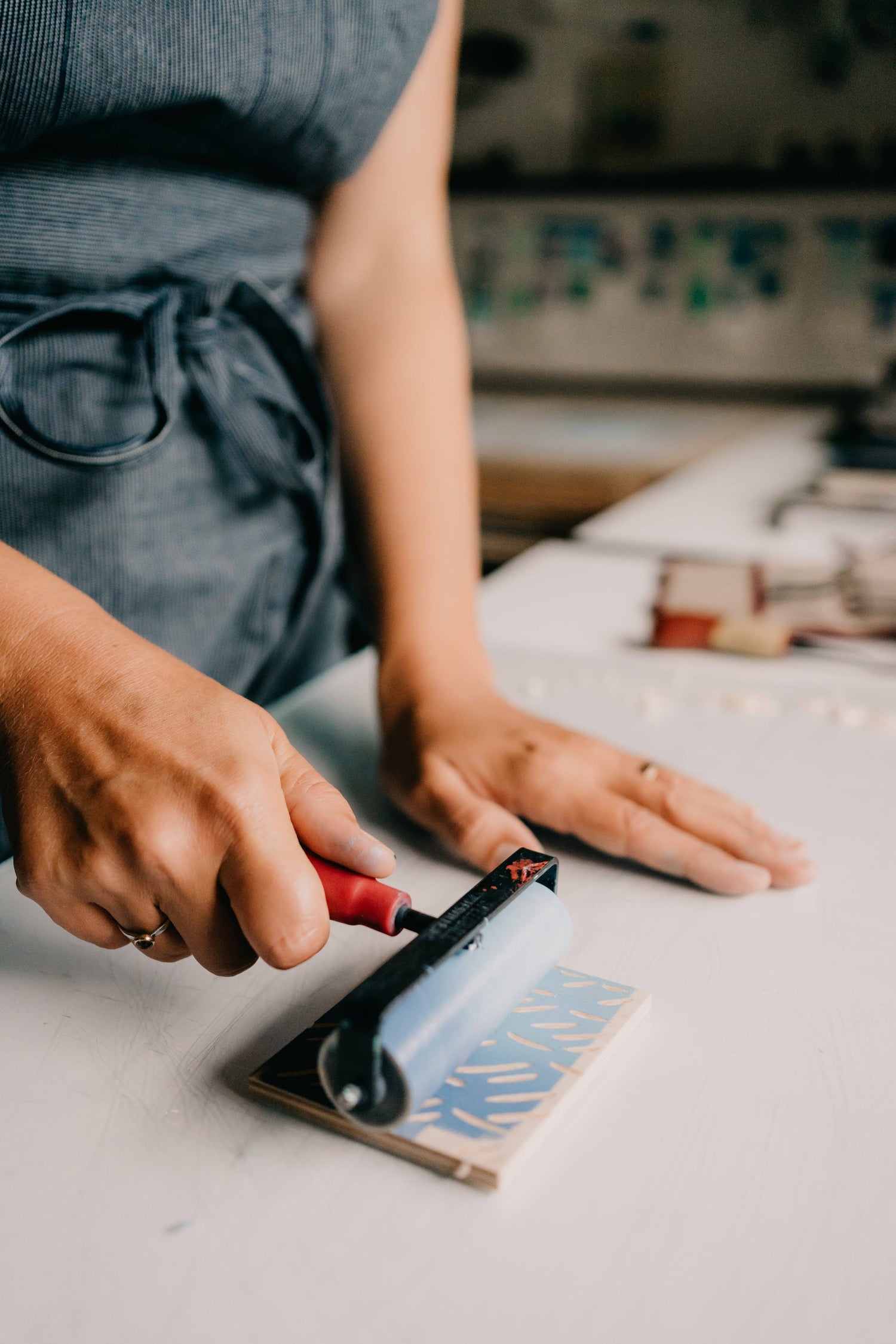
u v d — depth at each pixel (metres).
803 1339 0.25
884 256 2.33
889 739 0.62
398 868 0.48
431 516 0.64
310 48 0.51
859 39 2.23
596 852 0.49
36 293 0.49
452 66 0.70
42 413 0.51
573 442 1.97
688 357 2.57
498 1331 0.25
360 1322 0.25
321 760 0.60
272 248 0.62
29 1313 0.25
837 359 2.44
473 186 2.61
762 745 0.61
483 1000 0.31
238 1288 0.26
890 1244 0.28
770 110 2.36
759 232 2.40
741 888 0.45
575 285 2.61
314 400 0.64
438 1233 0.28
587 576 0.96
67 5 0.41
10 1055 0.34
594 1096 0.33
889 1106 0.33
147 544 0.56
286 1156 0.30
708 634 0.78
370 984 0.28
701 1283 0.26
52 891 0.33
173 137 0.50
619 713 0.66
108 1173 0.29
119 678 0.34
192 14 0.45
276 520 0.66
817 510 1.19
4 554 0.37
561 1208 0.28
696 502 1.25
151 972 0.39
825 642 0.78
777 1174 0.30
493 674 0.67
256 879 0.30
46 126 0.44
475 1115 0.31
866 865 0.48
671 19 2.37
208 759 0.32
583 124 2.52
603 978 0.39
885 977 0.40
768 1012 0.38
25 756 0.33
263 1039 0.36
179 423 0.57
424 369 0.68
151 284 0.54
